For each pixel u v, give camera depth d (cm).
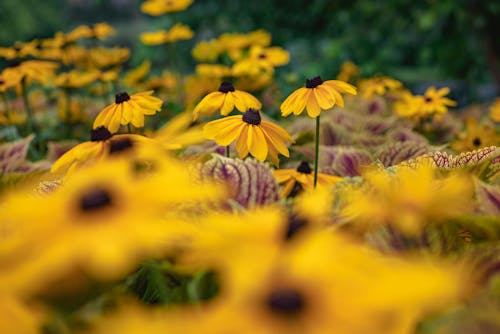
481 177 91
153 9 185
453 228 78
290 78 217
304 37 426
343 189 80
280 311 52
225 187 87
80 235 58
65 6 1087
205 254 65
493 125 173
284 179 104
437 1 372
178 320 53
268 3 423
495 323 66
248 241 63
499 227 77
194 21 436
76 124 186
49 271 58
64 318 66
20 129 175
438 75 456
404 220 72
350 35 409
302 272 55
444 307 67
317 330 51
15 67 145
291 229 64
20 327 58
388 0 390
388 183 75
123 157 82
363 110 177
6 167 116
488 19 367
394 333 51
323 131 138
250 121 94
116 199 62
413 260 74
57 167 86
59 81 172
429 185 75
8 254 60
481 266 75
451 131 165
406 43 437
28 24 743
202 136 94
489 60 386
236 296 54
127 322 53
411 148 116
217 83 171
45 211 61
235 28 434
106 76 177
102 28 198
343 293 52
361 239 76
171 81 205
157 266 73
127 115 99
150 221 61
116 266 56
